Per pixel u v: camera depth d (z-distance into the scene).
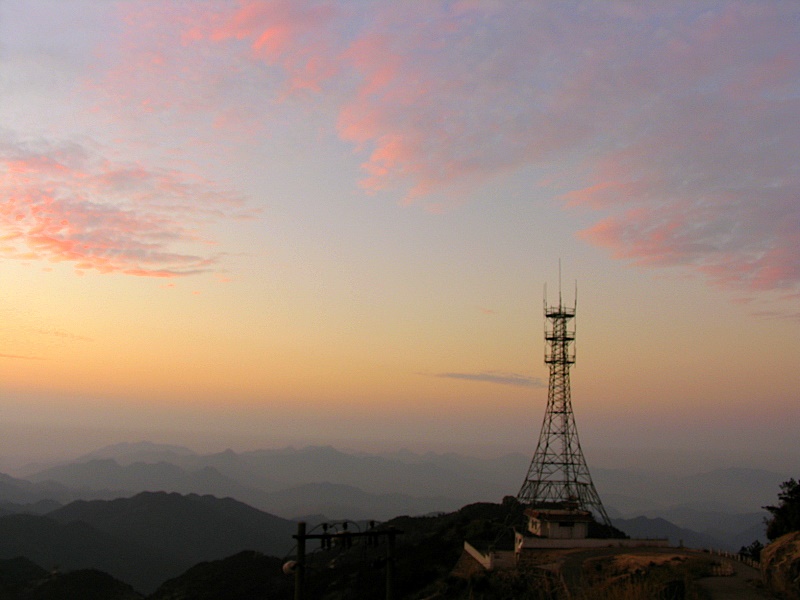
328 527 34.41
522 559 49.56
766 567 33.88
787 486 47.38
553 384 66.12
